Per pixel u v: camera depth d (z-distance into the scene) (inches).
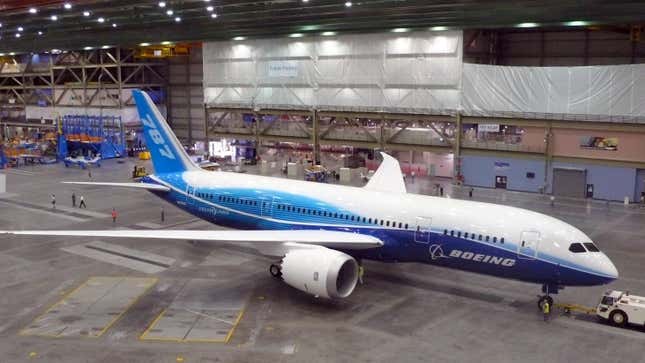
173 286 1217.4
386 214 1183.6
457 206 1143.0
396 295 1161.4
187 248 1508.4
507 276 1076.5
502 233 1061.1
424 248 1139.3
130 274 1296.8
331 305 1107.9
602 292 1184.2
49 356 900.6
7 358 893.8
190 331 990.4
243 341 951.0
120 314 1065.5
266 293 1175.6
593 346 938.1
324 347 929.5
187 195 1480.1
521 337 970.7
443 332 987.9
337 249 1201.4
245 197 1375.5
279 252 1167.6
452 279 1259.2
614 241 1581.0
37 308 1094.4
